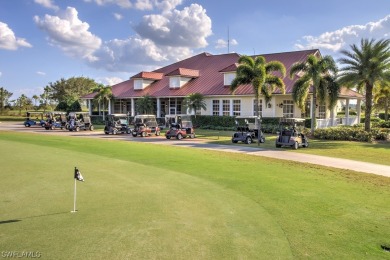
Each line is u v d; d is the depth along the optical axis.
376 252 5.95
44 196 9.30
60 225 6.98
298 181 11.48
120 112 52.16
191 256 5.61
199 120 39.00
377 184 11.18
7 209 8.09
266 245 6.12
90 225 6.98
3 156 16.88
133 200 8.95
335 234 6.73
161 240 6.24
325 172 13.27
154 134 31.33
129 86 52.06
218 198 9.23
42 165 14.30
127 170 13.28
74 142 23.98
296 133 21.86
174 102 46.31
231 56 48.03
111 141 25.03
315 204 8.73
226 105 39.69
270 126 32.78
